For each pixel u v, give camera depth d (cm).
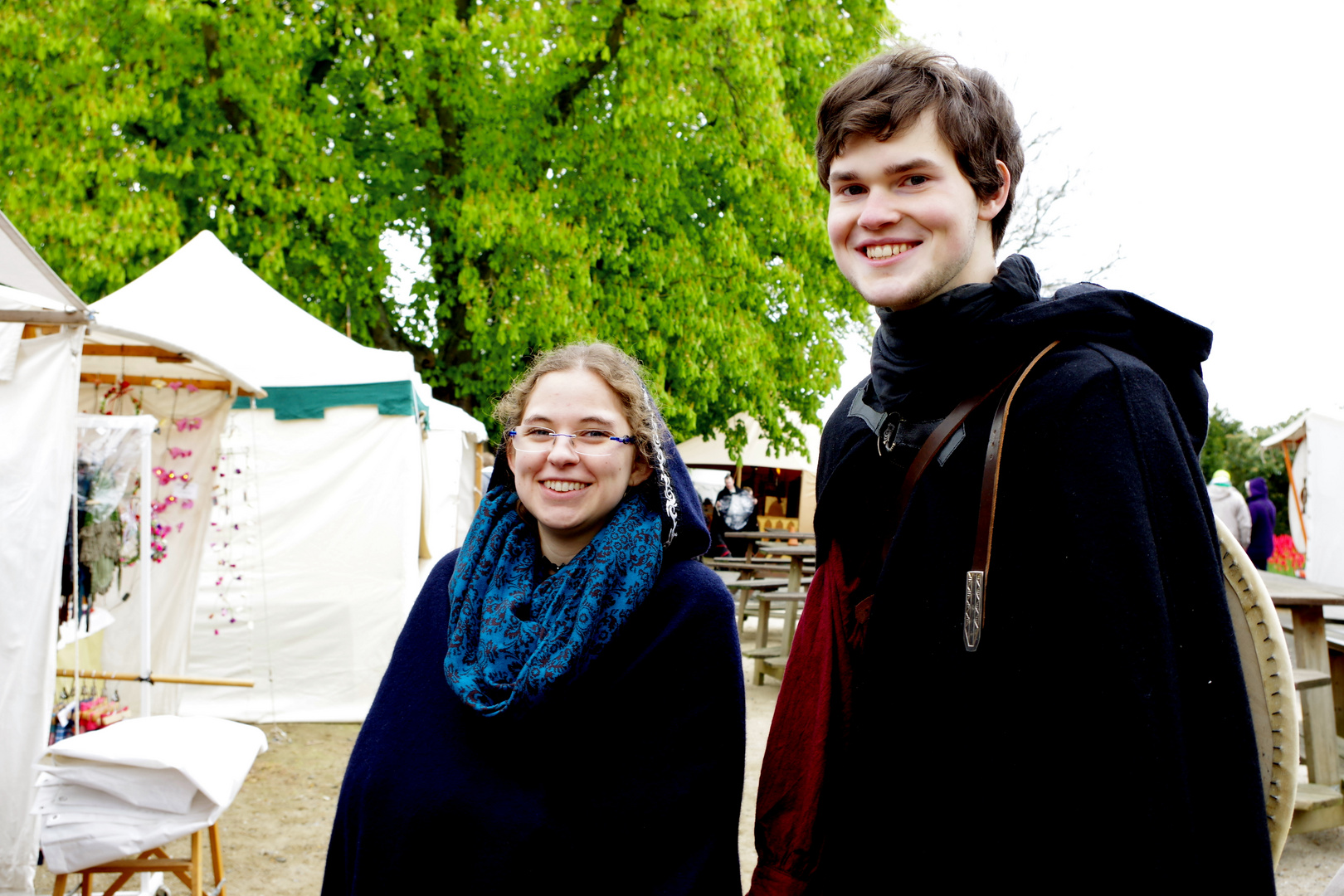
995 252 124
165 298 596
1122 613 92
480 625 141
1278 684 107
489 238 948
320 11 971
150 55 874
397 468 577
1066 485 97
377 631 573
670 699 133
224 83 887
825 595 133
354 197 973
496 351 1017
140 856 258
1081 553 95
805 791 129
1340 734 416
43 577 310
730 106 988
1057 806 96
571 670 130
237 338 579
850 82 120
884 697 110
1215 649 93
